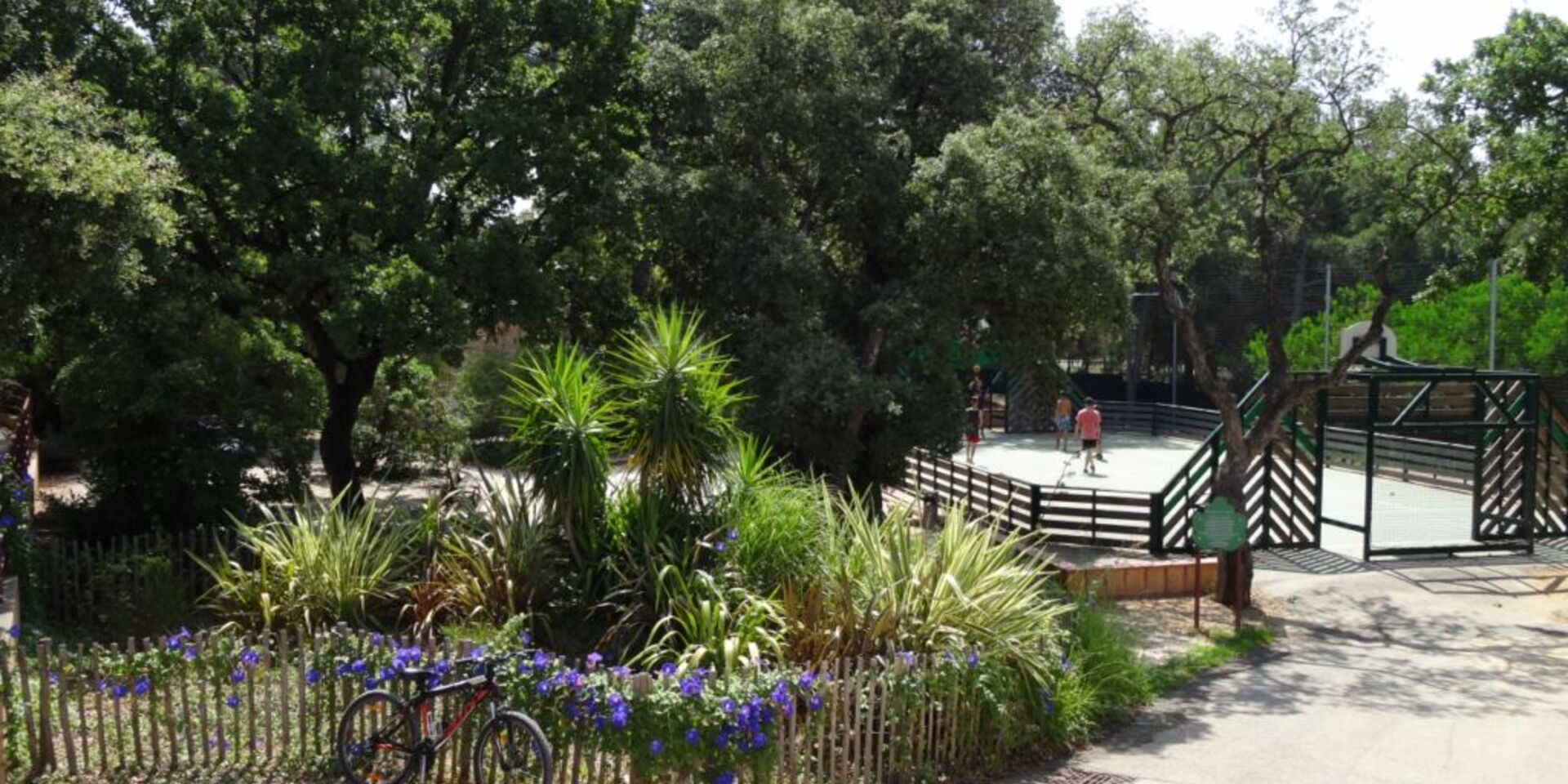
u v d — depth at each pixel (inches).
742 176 694.5
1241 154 676.7
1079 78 700.0
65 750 312.3
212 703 343.3
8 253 395.2
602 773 301.1
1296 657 539.5
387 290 619.2
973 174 668.7
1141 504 778.8
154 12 665.0
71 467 951.6
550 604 425.7
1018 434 1734.7
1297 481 1138.0
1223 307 1847.9
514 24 723.4
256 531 469.7
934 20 786.2
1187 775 369.1
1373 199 829.2
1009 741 369.7
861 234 759.1
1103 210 657.6
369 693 307.6
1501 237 626.8
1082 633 451.2
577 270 763.4
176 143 634.2
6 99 395.2
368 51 687.1
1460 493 1079.6
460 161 700.7
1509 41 598.9
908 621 378.9
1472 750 402.3
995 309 713.6
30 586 458.9
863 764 329.7
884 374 735.7
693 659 349.7
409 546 459.8
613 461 459.8
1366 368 904.3
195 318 658.8
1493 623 619.2
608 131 737.0
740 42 685.3
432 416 986.7
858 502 448.1
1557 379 1165.1
